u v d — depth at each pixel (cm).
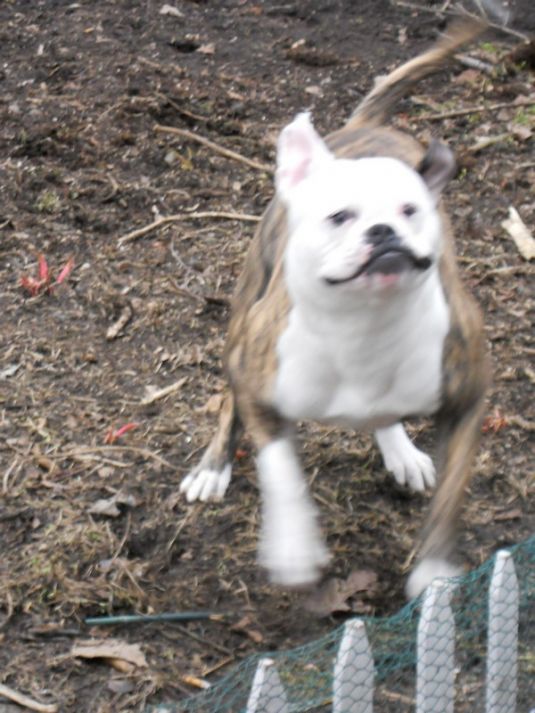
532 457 313
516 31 487
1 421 318
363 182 247
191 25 484
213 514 298
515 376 332
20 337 341
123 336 343
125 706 262
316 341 259
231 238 375
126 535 293
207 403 325
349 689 233
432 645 238
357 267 245
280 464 268
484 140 414
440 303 261
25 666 268
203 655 272
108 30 474
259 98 436
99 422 319
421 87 450
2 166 392
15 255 366
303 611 279
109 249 369
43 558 287
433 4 504
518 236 375
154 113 420
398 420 270
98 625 276
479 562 289
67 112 417
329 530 296
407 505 303
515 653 245
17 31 468
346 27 489
